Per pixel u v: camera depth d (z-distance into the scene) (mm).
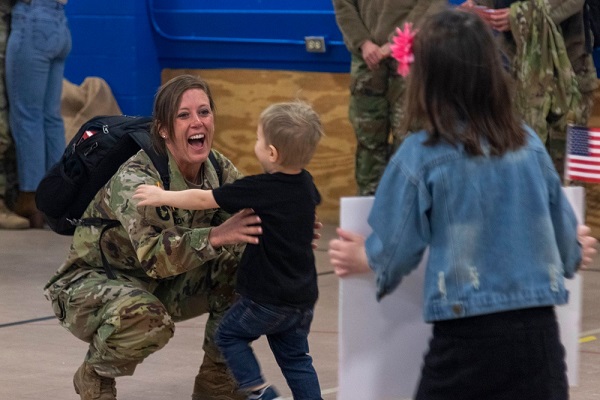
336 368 6152
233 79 12133
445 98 3418
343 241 3604
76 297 5035
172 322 4914
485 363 3338
